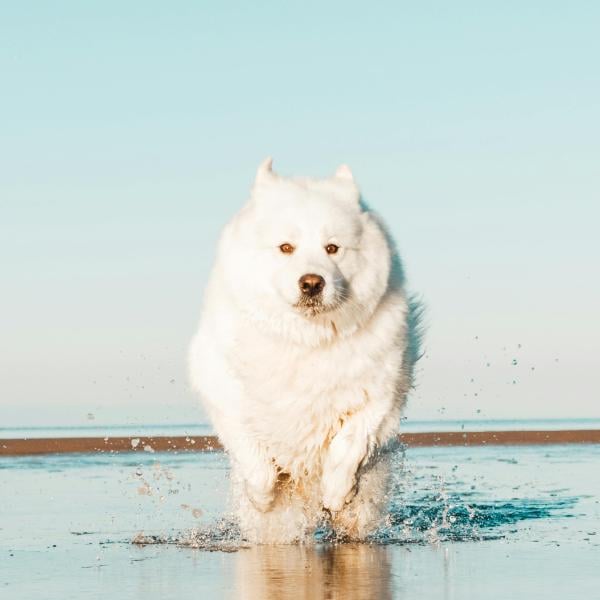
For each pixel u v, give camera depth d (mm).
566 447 16250
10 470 11953
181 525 7117
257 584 4762
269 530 6473
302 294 5648
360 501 6535
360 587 4641
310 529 6629
